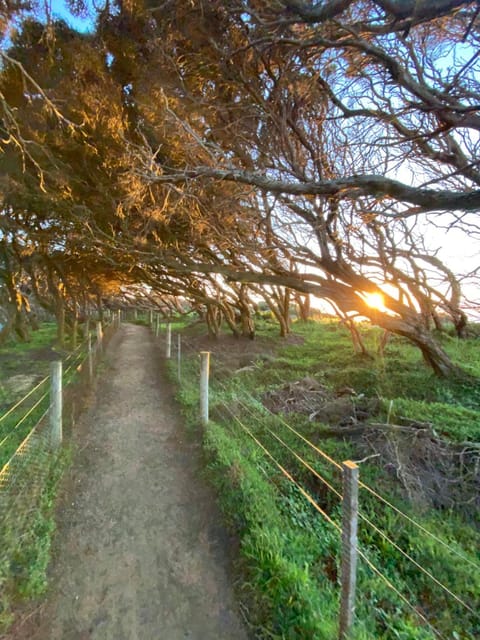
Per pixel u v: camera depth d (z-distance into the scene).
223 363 12.04
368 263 8.36
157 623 2.62
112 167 7.29
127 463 5.05
